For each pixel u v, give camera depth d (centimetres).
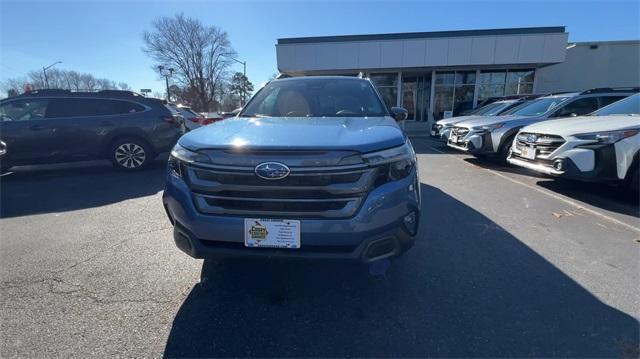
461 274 275
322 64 1928
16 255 318
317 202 202
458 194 514
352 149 203
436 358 188
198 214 214
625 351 189
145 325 217
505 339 201
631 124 425
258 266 290
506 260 298
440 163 800
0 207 473
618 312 224
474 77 2023
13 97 670
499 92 2019
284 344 201
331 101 353
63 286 262
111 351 195
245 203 209
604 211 428
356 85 384
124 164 723
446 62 1858
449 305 235
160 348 197
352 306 236
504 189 545
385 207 207
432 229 371
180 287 261
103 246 337
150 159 735
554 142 475
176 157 231
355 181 203
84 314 228
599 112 545
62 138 677
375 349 196
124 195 534
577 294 245
